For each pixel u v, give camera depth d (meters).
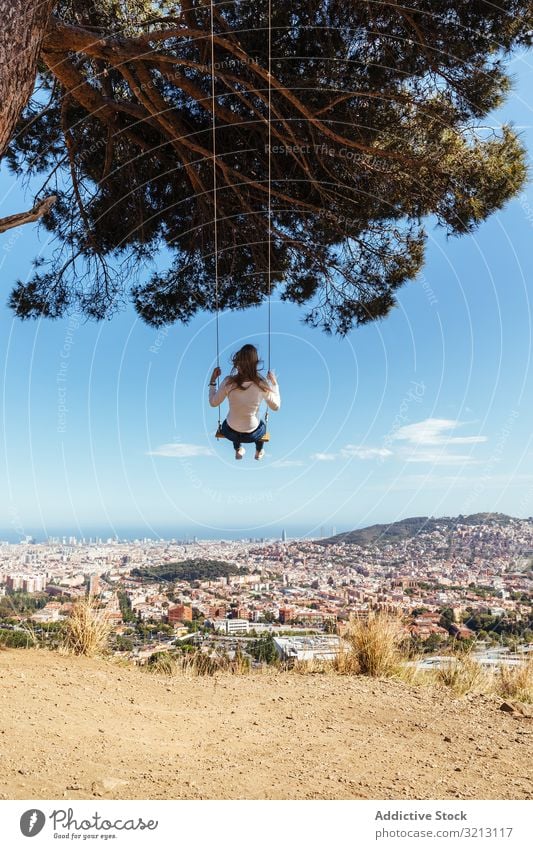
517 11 7.13
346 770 3.89
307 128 8.20
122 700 5.22
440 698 6.04
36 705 4.61
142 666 7.04
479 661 7.45
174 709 5.19
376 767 3.99
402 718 5.22
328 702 5.62
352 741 4.51
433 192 8.45
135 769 3.62
